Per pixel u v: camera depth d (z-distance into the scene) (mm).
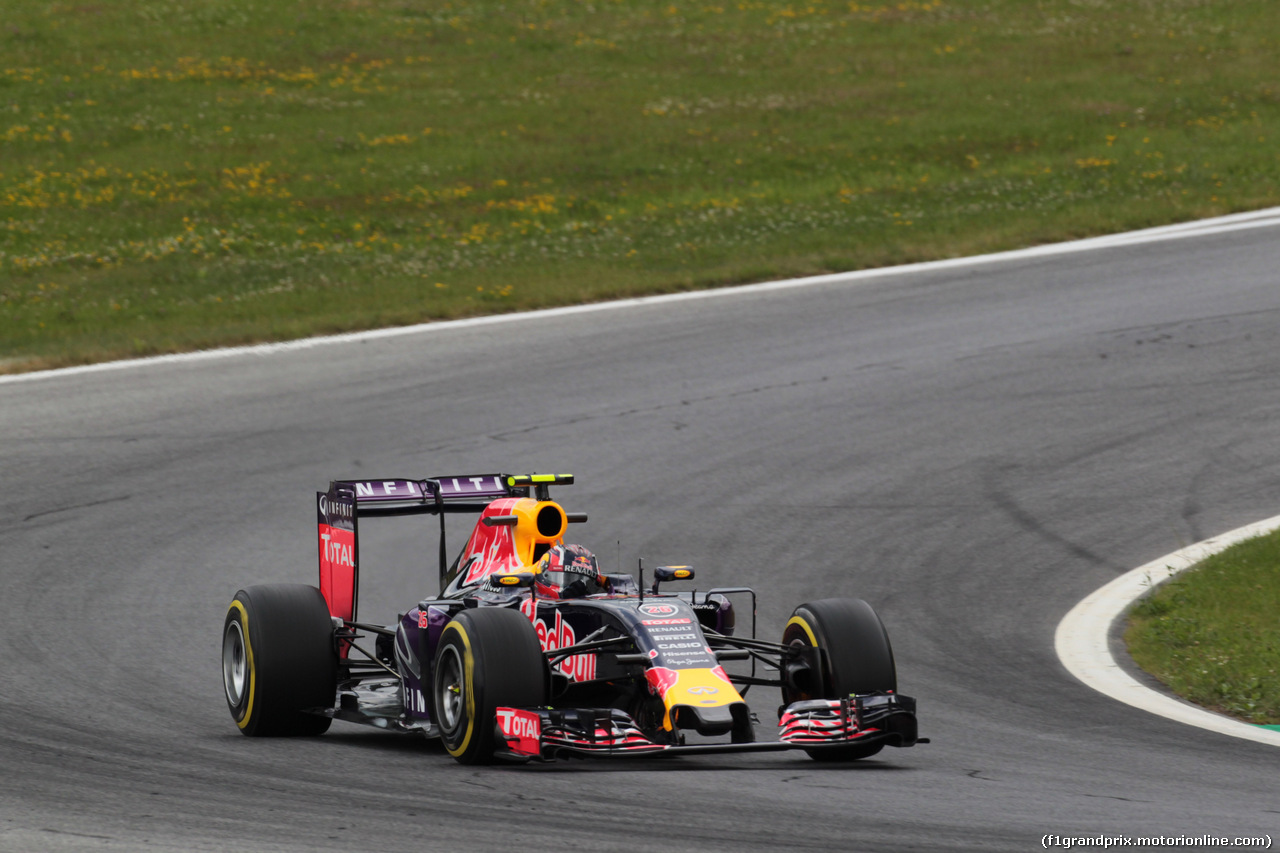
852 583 43281
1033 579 43281
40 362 73250
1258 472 52406
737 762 26016
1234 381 63406
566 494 52125
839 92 157000
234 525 49219
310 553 46344
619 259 95750
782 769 25234
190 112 150125
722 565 45062
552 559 27531
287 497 52188
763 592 42656
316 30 182750
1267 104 142000
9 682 33438
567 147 139125
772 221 106812
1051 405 61500
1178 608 39031
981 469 54062
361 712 28156
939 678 34469
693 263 93500
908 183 119750
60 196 122812
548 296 84500
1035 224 99562
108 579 43750
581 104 155000
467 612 24812
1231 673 33156
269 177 129500
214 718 30625
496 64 171000
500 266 95500
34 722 29453
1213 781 24453
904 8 192125
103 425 62125
